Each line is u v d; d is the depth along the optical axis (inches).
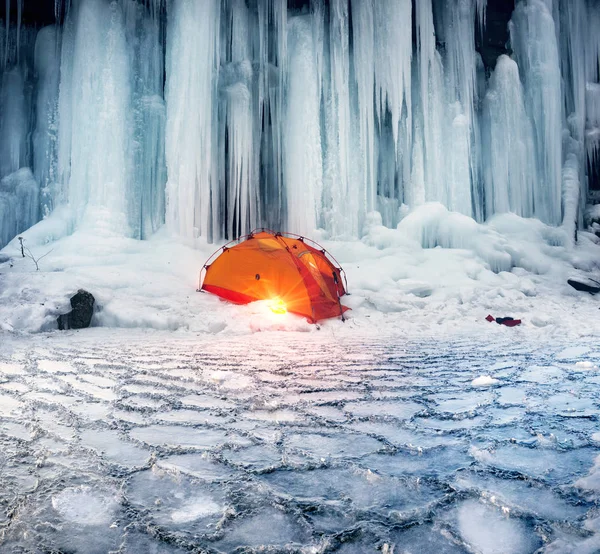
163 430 98.4
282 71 509.4
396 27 511.2
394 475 75.2
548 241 553.3
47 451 84.5
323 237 501.4
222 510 63.3
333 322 332.2
